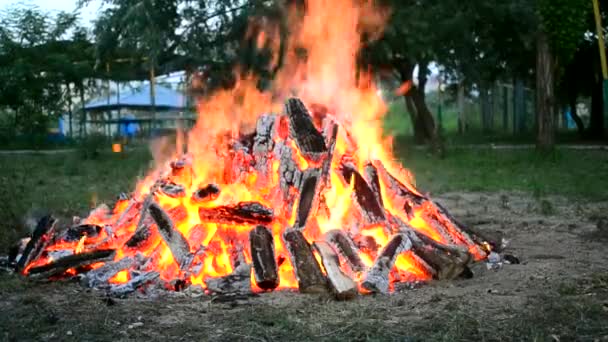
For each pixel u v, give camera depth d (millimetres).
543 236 8055
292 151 6355
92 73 31375
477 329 4340
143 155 24469
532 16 21281
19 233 7934
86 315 4773
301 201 6047
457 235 6551
